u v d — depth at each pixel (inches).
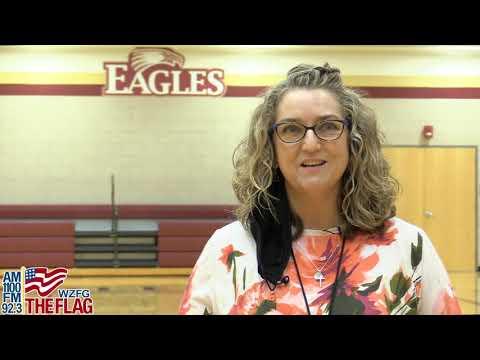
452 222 382.3
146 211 368.8
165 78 370.9
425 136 381.1
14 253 343.9
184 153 373.7
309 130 46.7
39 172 366.6
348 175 48.9
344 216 49.4
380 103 379.6
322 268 47.9
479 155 383.2
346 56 378.3
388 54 378.9
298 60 376.5
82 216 365.7
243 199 50.0
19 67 364.2
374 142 49.3
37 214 364.5
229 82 374.3
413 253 47.9
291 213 49.6
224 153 375.2
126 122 370.3
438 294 47.8
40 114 366.3
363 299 46.2
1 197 364.5
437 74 380.5
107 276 345.1
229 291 47.8
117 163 370.6
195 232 353.4
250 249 48.4
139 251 352.8
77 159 368.8
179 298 270.8
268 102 49.2
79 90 367.6
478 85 380.8
